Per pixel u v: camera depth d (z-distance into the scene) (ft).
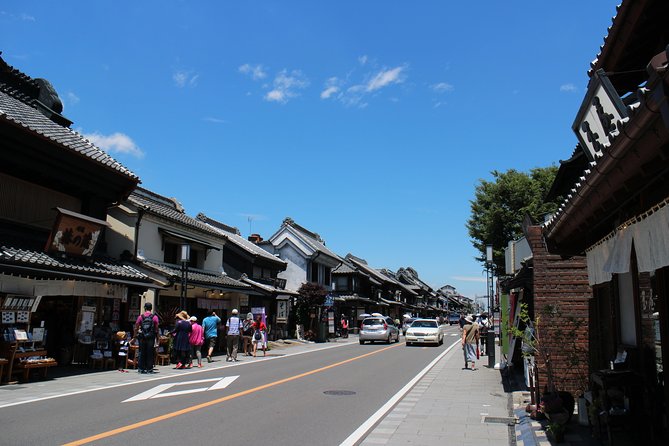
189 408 30.12
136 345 50.03
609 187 15.37
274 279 111.14
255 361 62.64
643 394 20.48
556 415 22.36
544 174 101.04
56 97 60.80
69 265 44.09
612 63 24.95
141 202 69.05
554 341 30.96
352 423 27.66
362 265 205.98
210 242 83.71
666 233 14.90
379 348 90.79
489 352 58.59
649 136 11.43
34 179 48.93
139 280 52.80
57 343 50.88
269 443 22.72
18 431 23.45
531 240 34.06
